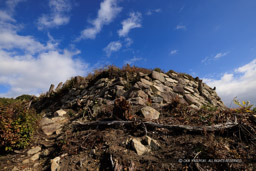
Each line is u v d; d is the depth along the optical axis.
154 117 6.02
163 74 11.45
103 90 9.34
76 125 6.21
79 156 4.36
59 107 10.26
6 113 5.40
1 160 4.79
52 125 6.96
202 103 10.17
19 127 5.36
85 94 10.24
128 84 9.20
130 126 5.22
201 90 11.84
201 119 5.41
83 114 7.20
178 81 11.59
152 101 7.98
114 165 3.59
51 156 4.84
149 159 3.69
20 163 4.66
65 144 5.04
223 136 4.49
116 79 9.89
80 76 12.88
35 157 4.91
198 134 4.53
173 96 8.91
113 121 5.49
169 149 4.00
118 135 4.84
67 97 11.22
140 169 3.44
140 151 3.99
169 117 6.07
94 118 6.53
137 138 4.57
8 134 4.96
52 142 5.60
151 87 9.02
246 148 3.85
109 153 4.02
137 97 7.63
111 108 6.92
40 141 5.80
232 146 4.01
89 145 4.71
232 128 4.64
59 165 4.17
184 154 3.70
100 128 5.55
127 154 3.90
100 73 11.48
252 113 5.54
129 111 5.97
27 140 5.61
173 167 3.38
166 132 4.75
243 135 4.40
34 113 8.66
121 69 11.27
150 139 4.40
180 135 4.55
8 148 5.00
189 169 3.31
